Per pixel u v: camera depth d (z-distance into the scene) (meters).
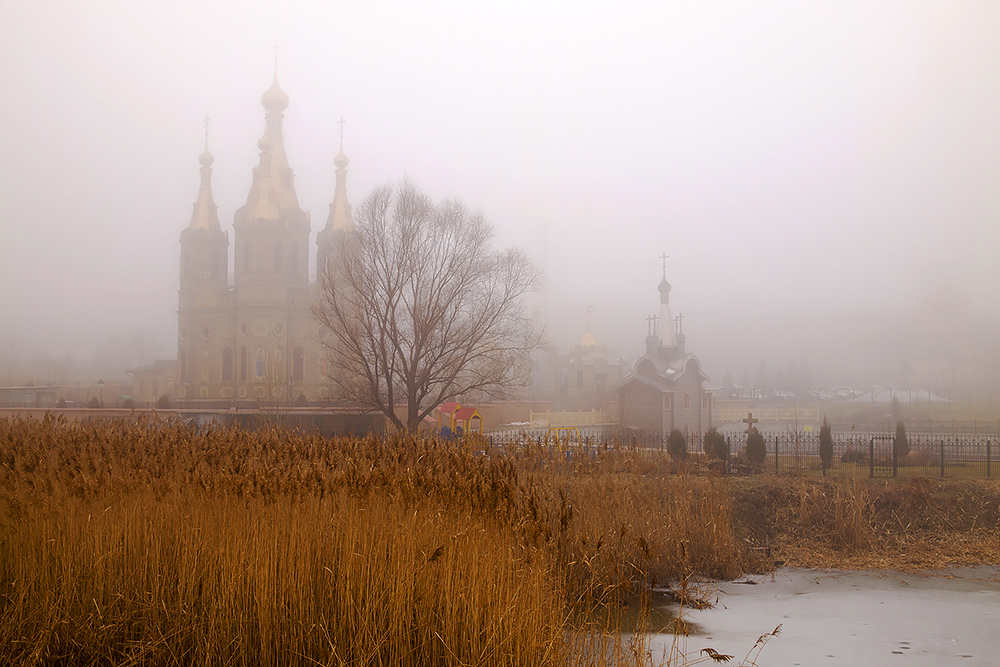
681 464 20.16
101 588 8.81
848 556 17.59
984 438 47.31
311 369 83.69
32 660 8.09
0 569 9.12
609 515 14.42
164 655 8.39
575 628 8.59
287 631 8.27
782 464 27.38
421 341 34.00
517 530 9.04
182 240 91.31
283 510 9.24
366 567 8.41
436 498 9.55
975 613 13.52
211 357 86.19
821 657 10.96
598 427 48.91
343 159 94.69
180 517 9.45
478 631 7.93
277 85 89.69
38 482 9.58
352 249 34.38
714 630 12.19
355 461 10.77
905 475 23.86
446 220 34.88
